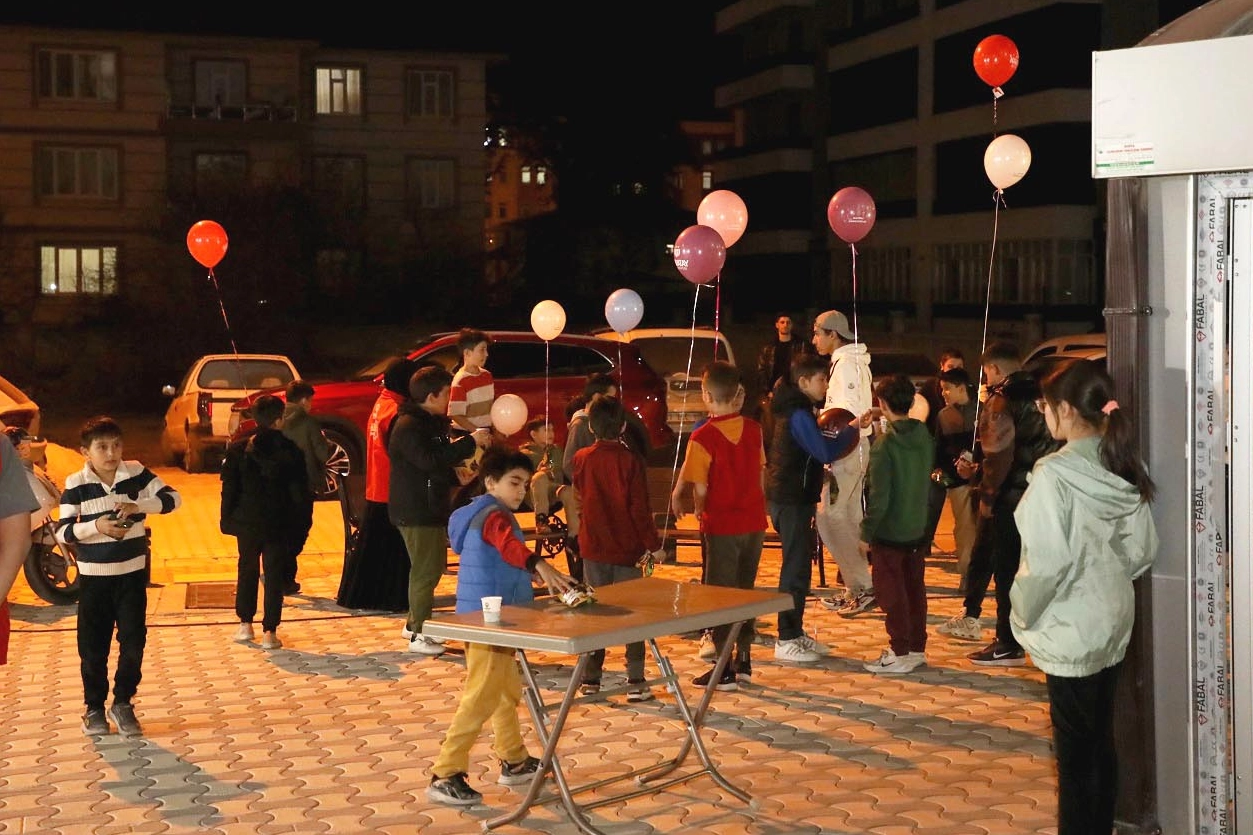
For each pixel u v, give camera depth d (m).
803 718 7.30
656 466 19.31
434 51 45.97
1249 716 5.09
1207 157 4.94
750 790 6.13
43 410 34.47
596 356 17.14
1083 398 4.75
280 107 44.34
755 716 7.34
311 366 39.16
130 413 34.28
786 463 8.35
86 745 6.96
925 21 47.34
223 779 6.38
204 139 43.62
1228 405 5.06
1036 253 42.00
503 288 53.41
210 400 19.30
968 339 42.28
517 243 55.81
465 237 45.75
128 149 42.84
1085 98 40.59
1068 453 4.75
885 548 8.20
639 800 6.01
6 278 41.66
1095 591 4.72
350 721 7.36
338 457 16.31
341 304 43.47
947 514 15.69
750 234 58.09
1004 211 43.31
